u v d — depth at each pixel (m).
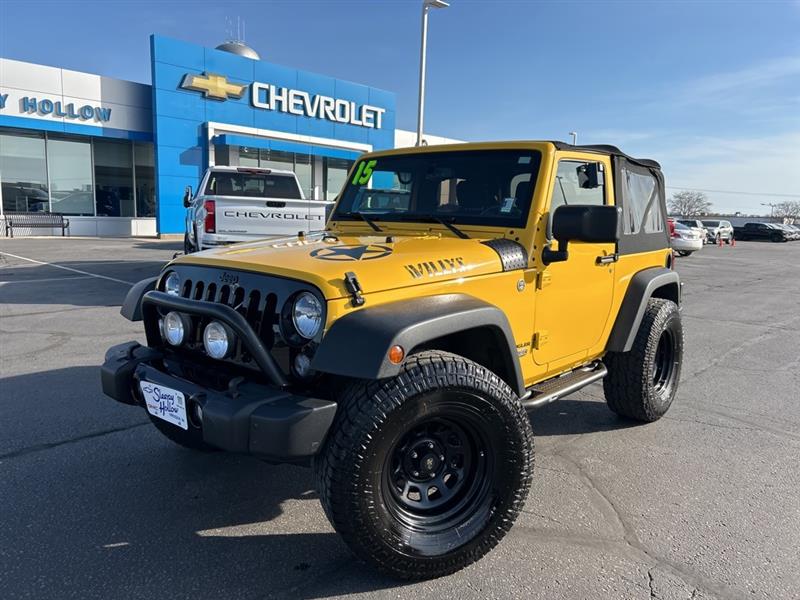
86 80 21.89
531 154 3.31
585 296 3.63
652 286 4.18
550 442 4.19
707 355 6.98
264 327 2.54
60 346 6.39
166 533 2.92
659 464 3.84
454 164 3.55
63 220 22.56
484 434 2.65
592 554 2.80
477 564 2.71
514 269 3.06
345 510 2.34
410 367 2.44
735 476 3.68
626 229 4.05
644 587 2.55
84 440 3.99
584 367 4.03
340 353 2.28
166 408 2.74
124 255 16.17
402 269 2.64
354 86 28.09
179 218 23.62
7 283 10.87
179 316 2.83
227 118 24.34
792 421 4.70
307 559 2.73
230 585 2.53
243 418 2.31
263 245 3.25
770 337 8.08
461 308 2.59
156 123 22.64
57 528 2.94
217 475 3.55
